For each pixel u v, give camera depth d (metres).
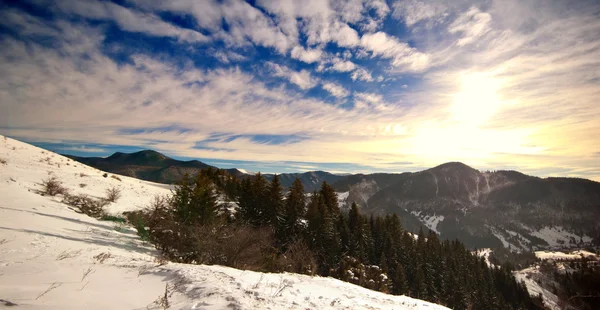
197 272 6.24
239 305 3.95
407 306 7.98
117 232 16.30
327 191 53.25
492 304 68.25
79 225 14.59
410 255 54.50
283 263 15.57
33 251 6.82
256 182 39.16
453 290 55.69
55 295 3.56
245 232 14.23
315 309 5.16
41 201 17.91
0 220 10.06
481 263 88.88
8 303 2.98
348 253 41.38
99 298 3.79
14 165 29.11
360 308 6.19
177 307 3.79
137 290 4.52
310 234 36.41
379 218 63.44
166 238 13.95
